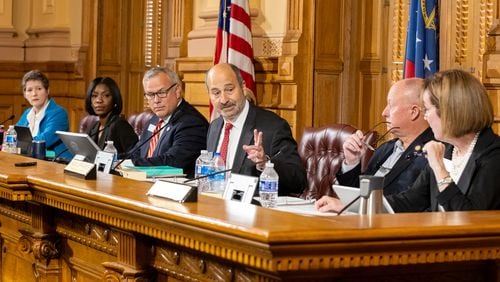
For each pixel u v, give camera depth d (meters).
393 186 4.42
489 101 3.61
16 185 4.27
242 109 5.50
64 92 11.61
